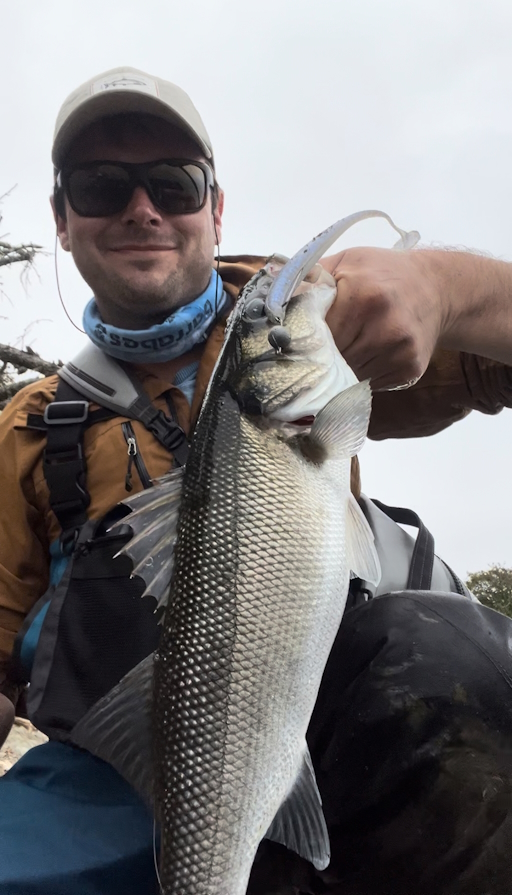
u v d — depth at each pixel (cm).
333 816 38
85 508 53
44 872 39
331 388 37
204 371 57
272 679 32
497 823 35
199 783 31
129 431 54
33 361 195
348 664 41
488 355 47
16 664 54
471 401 56
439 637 40
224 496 35
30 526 56
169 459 53
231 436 36
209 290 61
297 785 32
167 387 56
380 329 38
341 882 39
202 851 31
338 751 39
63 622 49
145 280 60
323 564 34
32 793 44
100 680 46
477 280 43
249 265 69
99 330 56
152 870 40
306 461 35
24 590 56
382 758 37
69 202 61
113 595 48
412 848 37
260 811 31
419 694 38
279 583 33
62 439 54
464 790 36
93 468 53
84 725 34
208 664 33
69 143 62
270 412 36
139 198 60
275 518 34
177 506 36
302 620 33
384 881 38
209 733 32
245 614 33
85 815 42
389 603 43
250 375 37
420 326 39
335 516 35
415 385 56
